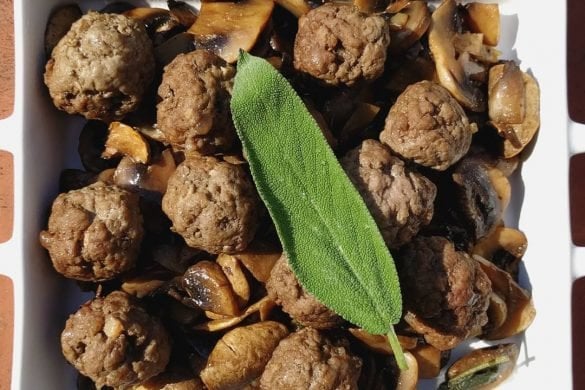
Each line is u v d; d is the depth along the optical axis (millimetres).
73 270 396
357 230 375
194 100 391
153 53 408
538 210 422
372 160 393
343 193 374
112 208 395
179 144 401
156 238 415
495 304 415
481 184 416
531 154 426
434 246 400
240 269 406
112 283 413
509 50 436
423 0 427
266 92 374
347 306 377
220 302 406
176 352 413
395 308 377
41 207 406
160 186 413
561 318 410
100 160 419
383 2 426
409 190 392
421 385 427
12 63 499
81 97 398
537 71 426
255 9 416
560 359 408
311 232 373
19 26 400
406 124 398
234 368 399
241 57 377
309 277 373
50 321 409
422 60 421
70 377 418
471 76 426
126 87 397
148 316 399
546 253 417
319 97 415
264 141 373
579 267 411
